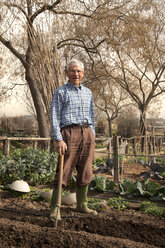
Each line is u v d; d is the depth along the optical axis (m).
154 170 7.53
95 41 17.03
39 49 7.37
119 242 2.63
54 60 7.28
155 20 17.98
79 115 3.38
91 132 3.49
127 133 24.42
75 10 12.77
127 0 14.58
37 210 3.74
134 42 16.22
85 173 3.49
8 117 26.52
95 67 20.16
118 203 4.01
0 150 14.94
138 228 3.03
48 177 5.74
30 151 6.18
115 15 14.14
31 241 2.70
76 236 2.72
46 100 7.26
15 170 5.41
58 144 3.23
